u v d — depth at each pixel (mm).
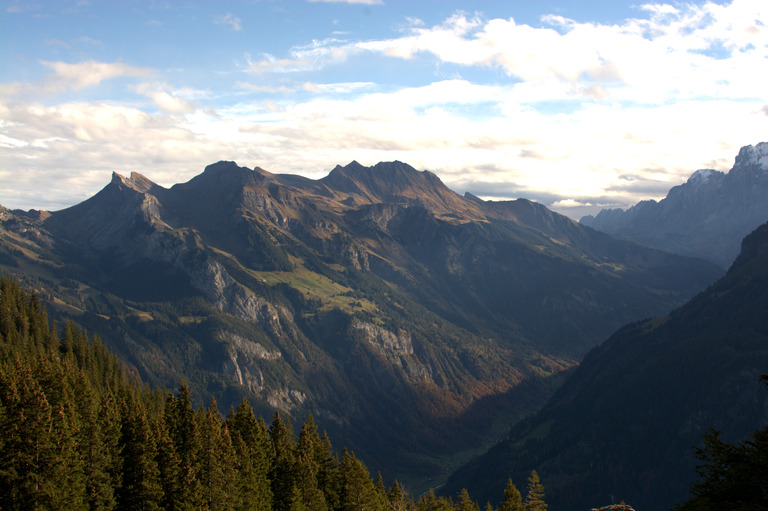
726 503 67312
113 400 144750
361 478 148500
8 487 96562
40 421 100125
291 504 140000
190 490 118312
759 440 69875
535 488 135625
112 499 110562
